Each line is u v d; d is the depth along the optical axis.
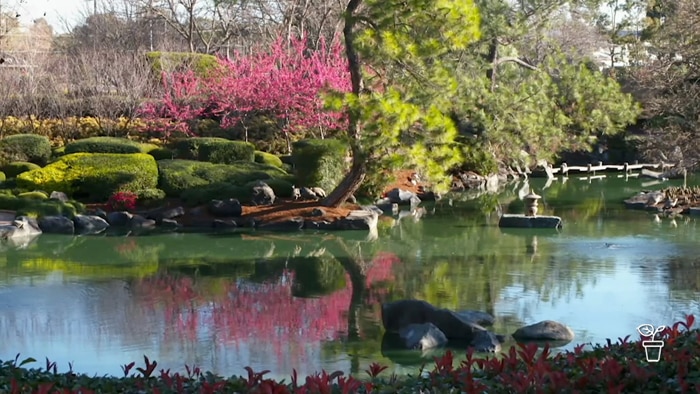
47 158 25.47
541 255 16.27
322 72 26.62
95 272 15.06
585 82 25.17
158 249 17.50
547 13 26.86
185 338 10.59
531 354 5.89
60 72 30.16
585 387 5.22
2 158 24.84
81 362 9.55
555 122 24.69
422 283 13.91
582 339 10.31
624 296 12.59
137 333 10.84
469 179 28.70
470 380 5.23
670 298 12.40
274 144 28.31
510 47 27.20
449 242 18.11
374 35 18.34
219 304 12.55
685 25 19.62
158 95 29.70
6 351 10.01
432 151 18.25
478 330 10.43
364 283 14.04
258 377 5.69
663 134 21.16
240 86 27.59
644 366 5.60
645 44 32.56
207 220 20.45
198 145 24.62
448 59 23.08
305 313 11.98
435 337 10.21
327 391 5.25
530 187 29.11
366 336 10.70
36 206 20.20
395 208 23.20
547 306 12.05
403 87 19.12
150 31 42.03
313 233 19.39
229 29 40.38
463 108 22.89
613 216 21.88
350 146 19.03
